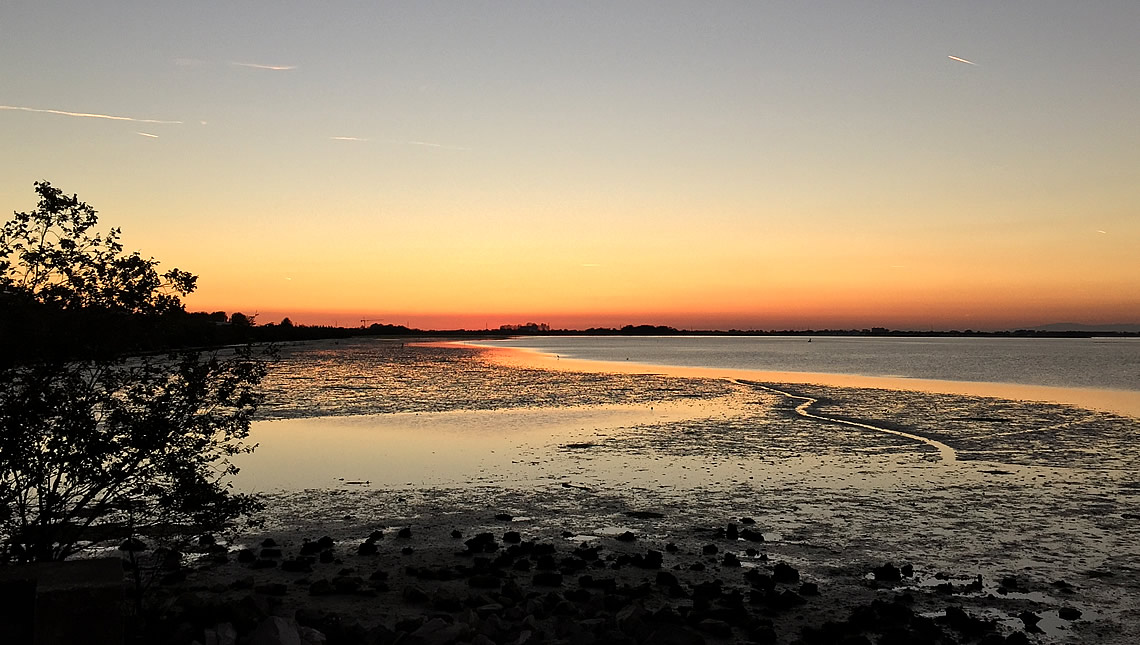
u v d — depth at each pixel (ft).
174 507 34.12
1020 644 34.76
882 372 272.31
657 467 80.12
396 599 39.37
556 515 60.75
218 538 52.90
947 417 124.36
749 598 41.16
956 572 46.85
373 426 111.04
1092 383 211.41
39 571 25.07
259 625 30.60
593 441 97.45
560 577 42.86
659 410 134.31
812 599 41.52
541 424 114.21
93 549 46.70
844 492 68.59
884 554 50.55
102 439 32.19
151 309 33.78
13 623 24.77
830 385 197.67
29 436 31.27
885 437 101.60
